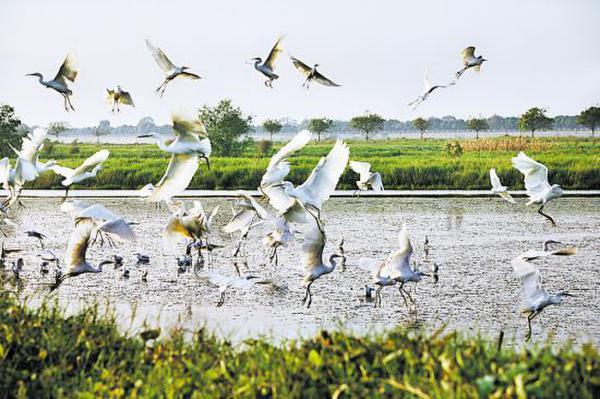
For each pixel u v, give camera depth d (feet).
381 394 28.25
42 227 104.78
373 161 185.57
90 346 36.60
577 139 411.95
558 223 109.19
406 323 57.57
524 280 52.44
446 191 149.48
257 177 156.15
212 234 101.71
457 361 29.78
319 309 61.87
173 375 32.45
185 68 54.54
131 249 89.15
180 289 69.05
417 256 84.84
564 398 26.32
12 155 229.25
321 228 49.37
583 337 53.83
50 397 32.89
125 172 161.17
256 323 57.36
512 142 272.51
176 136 48.26
